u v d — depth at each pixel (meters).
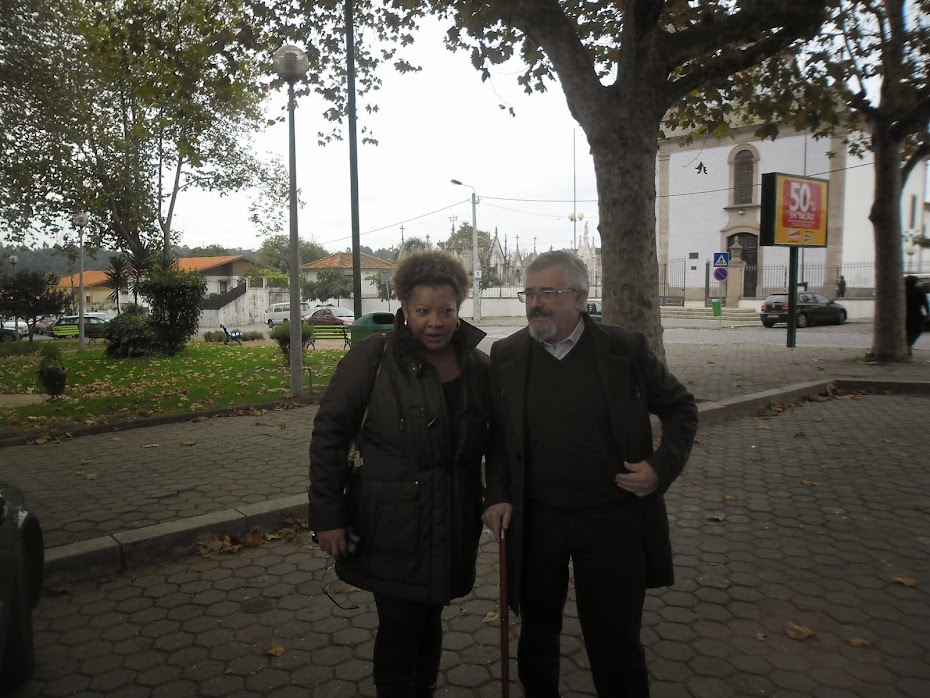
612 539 2.27
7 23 16.55
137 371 13.00
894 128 12.35
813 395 10.16
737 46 9.27
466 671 3.04
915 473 6.01
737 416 8.78
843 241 33.66
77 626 3.49
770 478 5.96
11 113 18.94
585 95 7.84
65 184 24.38
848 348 17.16
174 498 5.26
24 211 24.03
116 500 5.20
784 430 7.93
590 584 2.29
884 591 3.76
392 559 2.21
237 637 3.37
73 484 5.65
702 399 9.12
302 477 5.83
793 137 34.28
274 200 30.16
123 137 25.06
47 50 17.72
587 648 2.36
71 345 25.16
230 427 7.98
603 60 10.67
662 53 7.52
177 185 28.52
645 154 7.84
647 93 7.66
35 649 3.26
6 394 10.66
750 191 36.00
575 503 2.28
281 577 4.08
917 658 3.07
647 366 2.35
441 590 2.21
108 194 25.50
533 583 2.39
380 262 71.44
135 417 8.32
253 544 4.56
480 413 2.36
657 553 2.32
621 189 7.83
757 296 36.09
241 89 10.74
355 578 2.26
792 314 17.00
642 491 2.19
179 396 9.82
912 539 4.52
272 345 21.23
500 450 2.42
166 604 3.73
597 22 10.33
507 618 2.30
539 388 2.32
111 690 2.91
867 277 33.38
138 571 4.19
